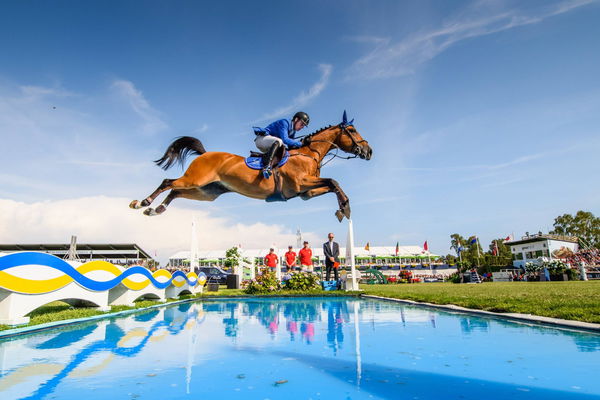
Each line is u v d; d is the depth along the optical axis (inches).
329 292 478.3
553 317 180.5
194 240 567.5
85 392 88.0
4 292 184.4
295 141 199.6
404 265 2065.7
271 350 135.3
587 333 153.9
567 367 104.5
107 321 235.8
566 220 2464.3
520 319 190.4
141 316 267.9
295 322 218.1
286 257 665.6
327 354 127.0
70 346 147.5
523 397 80.8
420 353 125.6
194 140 213.9
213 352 133.3
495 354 121.0
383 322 206.1
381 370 105.2
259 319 240.4
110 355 129.5
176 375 102.7
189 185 185.3
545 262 1069.8
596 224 2367.1
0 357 127.3
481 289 458.9
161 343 152.9
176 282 447.8
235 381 96.3
